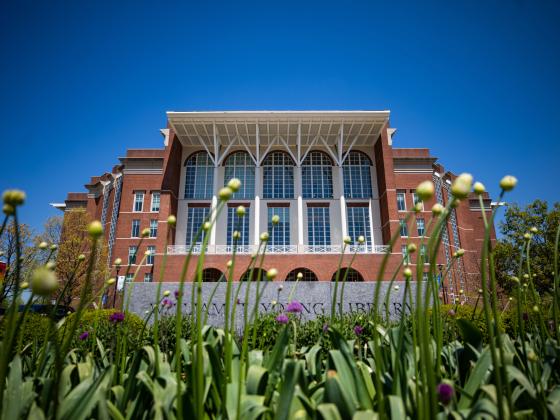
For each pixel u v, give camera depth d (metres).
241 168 35.19
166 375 2.22
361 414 1.50
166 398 1.89
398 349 1.90
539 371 2.20
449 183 42.28
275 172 34.94
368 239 32.69
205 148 34.12
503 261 22.59
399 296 15.02
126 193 38.56
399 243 30.12
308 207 33.56
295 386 1.76
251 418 1.71
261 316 6.68
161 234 30.34
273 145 35.66
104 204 44.06
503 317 4.54
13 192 1.50
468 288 36.94
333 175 34.84
